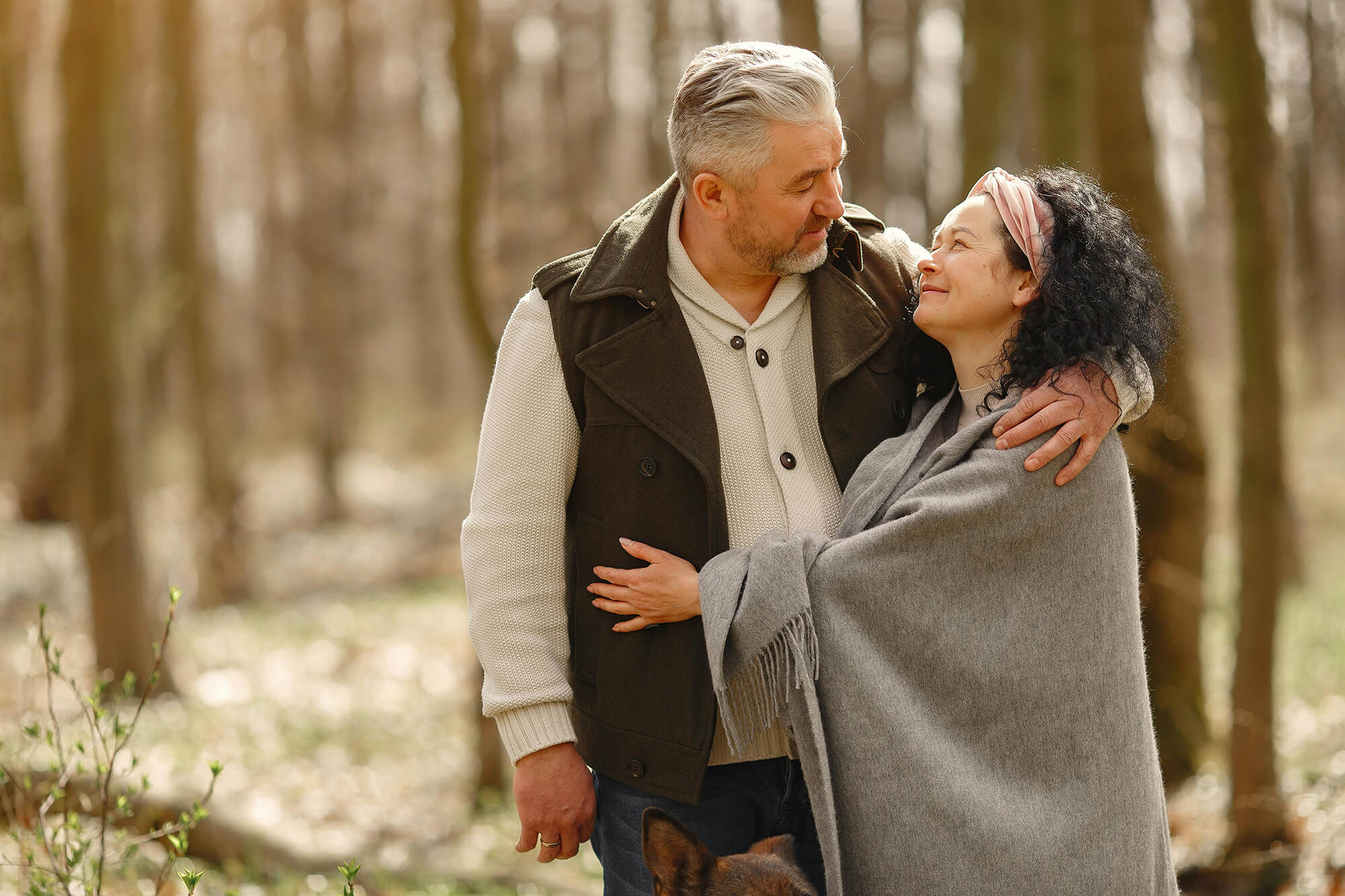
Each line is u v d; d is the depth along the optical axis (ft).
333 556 53.57
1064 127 18.22
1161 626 19.93
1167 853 6.63
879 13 71.41
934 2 69.36
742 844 7.14
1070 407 6.08
